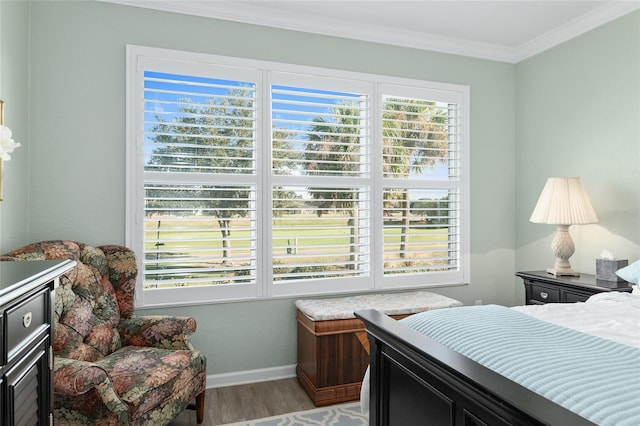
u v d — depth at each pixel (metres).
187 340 2.45
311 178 3.25
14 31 2.38
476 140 3.78
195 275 2.95
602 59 3.10
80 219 2.72
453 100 3.68
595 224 3.18
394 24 3.29
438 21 3.24
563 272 3.06
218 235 3.00
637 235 2.87
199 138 2.98
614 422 0.87
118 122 2.79
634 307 2.03
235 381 3.05
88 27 2.73
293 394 2.88
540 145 3.64
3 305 1.14
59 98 2.67
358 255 3.38
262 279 3.09
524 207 3.80
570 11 3.08
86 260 2.43
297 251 3.21
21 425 1.28
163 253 2.88
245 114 3.09
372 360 1.82
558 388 1.05
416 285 3.55
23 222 2.52
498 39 3.59
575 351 1.29
